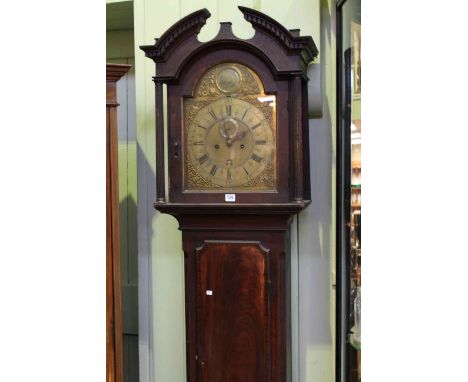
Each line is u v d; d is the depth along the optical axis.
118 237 1.71
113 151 1.69
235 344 1.77
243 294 1.76
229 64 1.73
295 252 1.99
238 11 1.97
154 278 2.10
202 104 1.75
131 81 2.33
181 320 2.08
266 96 1.71
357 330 1.60
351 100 1.65
